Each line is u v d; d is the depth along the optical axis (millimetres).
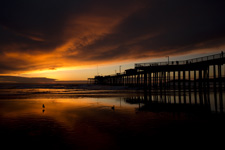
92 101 23859
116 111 15727
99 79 119312
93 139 8266
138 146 7379
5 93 41938
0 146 7445
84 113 14852
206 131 9398
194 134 8898
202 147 7227
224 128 9992
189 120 12047
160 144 7574
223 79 37781
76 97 30328
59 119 12539
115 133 9148
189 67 33875
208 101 22516
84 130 9750
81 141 8008
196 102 21594
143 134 8953
